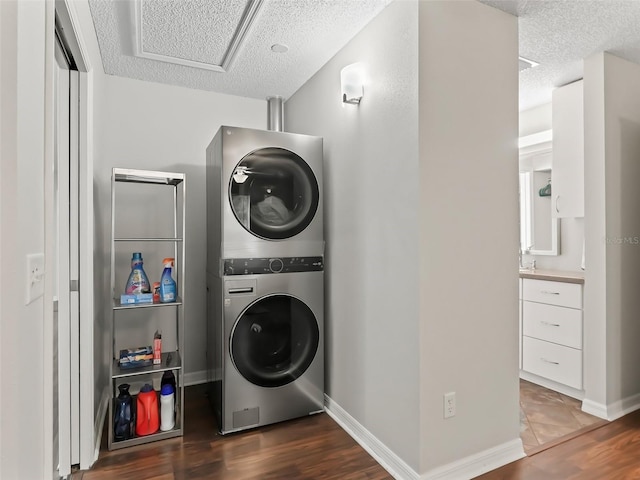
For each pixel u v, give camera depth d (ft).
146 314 9.53
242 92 10.33
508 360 6.60
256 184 7.67
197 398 9.08
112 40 7.58
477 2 6.29
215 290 8.02
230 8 6.59
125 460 6.52
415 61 5.80
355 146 7.41
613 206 8.27
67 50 5.66
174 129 9.86
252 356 7.60
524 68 8.84
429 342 5.81
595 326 8.29
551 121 11.10
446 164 5.98
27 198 2.95
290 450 6.87
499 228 6.52
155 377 9.29
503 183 6.57
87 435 6.28
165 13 6.72
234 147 7.48
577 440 7.16
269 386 7.74
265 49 7.97
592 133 8.31
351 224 7.54
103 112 8.75
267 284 7.73
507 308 6.60
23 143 2.85
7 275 2.54
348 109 7.65
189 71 9.04
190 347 9.98
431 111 5.85
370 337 6.93
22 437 2.85
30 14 3.01
